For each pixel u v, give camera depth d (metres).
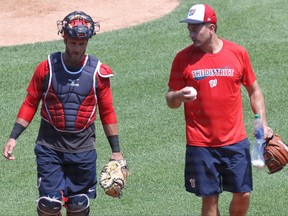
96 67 20.69
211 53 20.80
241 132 21.11
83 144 20.97
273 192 25.81
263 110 21.56
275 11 47.41
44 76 20.56
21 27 48.25
